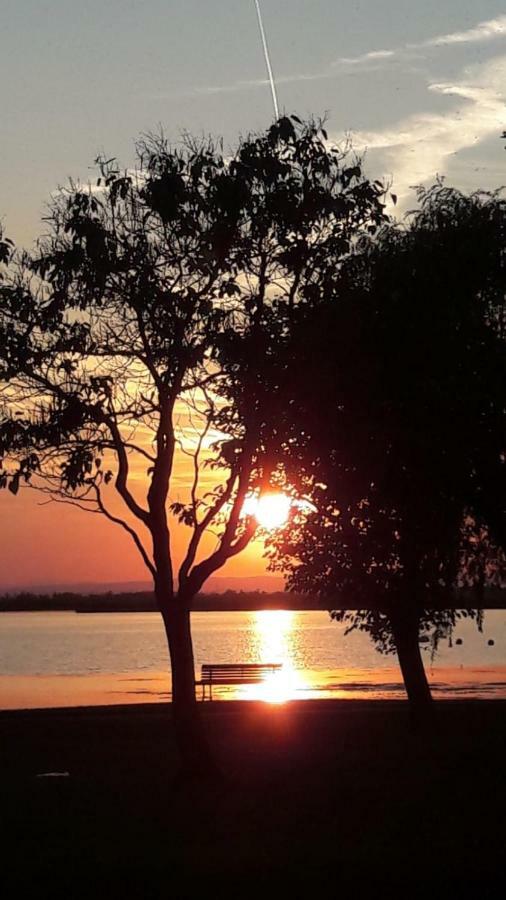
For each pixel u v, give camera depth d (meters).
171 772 19.73
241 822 14.73
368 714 29.66
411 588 22.97
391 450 15.65
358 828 14.20
